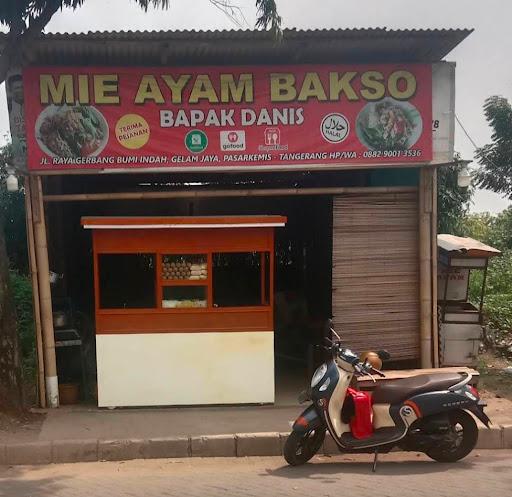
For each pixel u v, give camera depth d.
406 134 6.91
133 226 6.47
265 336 6.77
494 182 20.27
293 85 6.76
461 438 5.20
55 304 7.84
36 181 6.61
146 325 6.68
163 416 6.40
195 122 6.70
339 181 9.12
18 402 6.28
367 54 6.84
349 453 5.41
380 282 7.34
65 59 6.64
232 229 6.72
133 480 4.88
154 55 6.56
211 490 4.54
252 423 6.15
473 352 7.59
